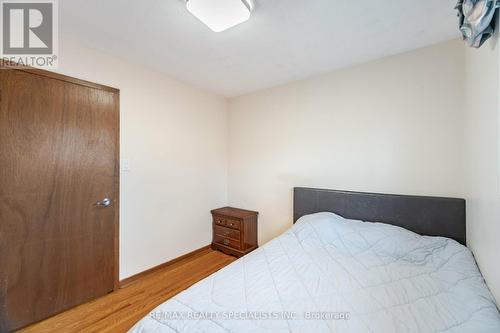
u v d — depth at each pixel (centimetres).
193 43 187
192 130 285
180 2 139
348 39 182
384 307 108
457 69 181
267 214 297
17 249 158
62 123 178
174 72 245
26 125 161
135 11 148
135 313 178
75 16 153
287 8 144
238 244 284
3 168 152
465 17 108
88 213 192
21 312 159
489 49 114
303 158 264
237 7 137
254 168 310
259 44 189
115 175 210
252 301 112
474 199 149
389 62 210
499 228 103
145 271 234
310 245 185
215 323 97
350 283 130
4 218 153
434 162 191
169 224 258
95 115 196
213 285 126
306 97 262
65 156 180
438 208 183
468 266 138
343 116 236
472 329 90
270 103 292
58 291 176
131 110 222
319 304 111
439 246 163
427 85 193
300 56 210
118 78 212
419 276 135
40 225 168
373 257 162
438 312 103
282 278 135
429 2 140
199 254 292
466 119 172
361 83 225
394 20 158
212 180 315
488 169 120
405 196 197
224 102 335
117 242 211
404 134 204
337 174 240
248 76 256
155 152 243
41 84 167
